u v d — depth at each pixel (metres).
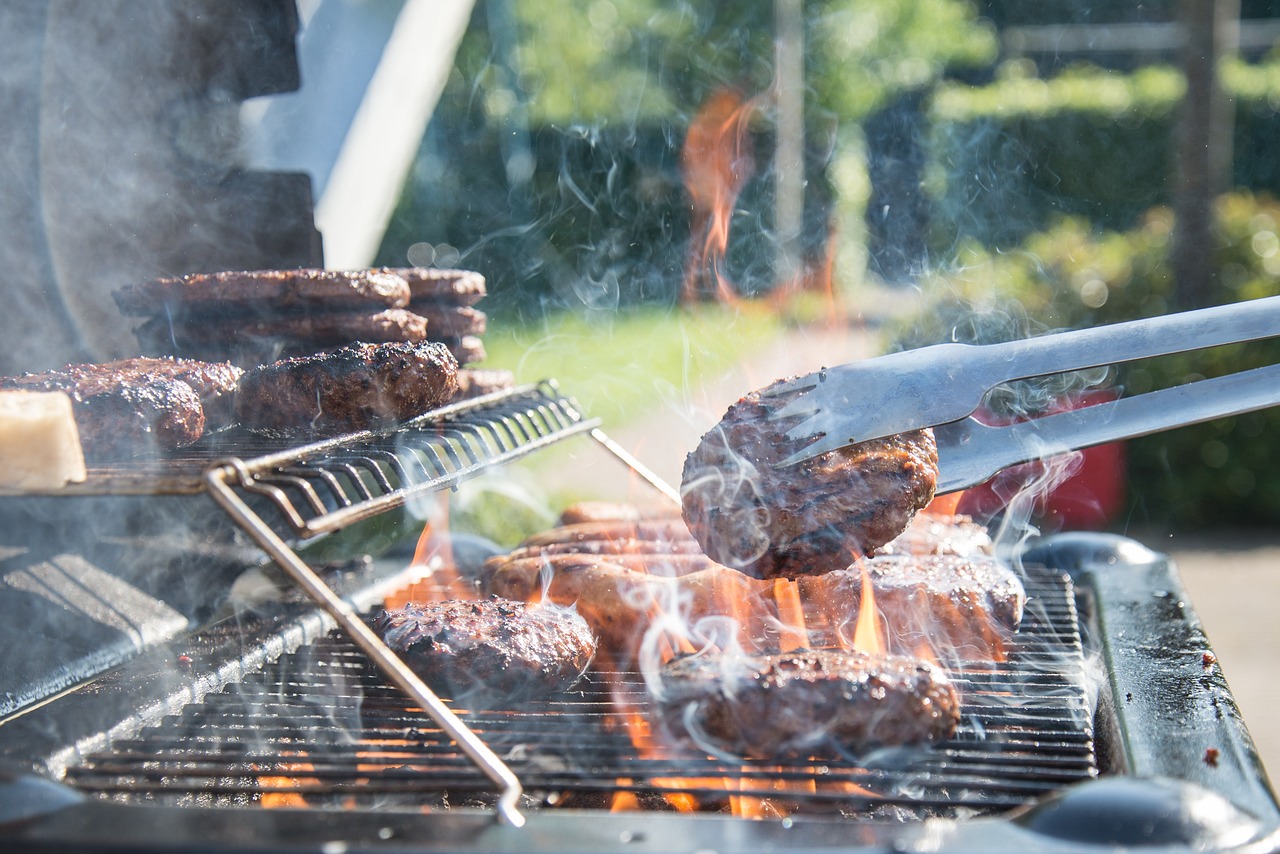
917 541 1.99
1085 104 9.06
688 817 1.10
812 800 1.23
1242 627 3.89
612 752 1.42
